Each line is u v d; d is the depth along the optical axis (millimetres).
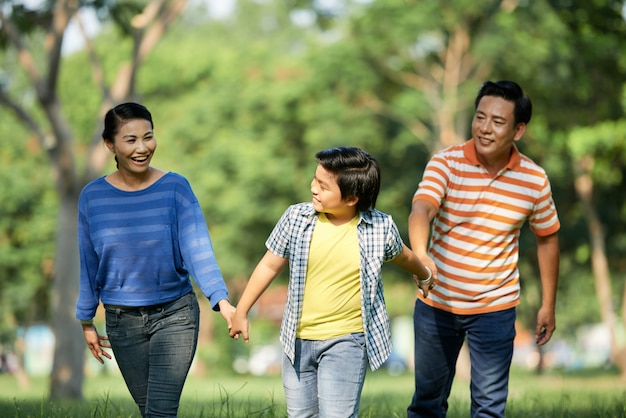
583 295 47344
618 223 32594
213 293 5207
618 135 25281
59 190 19344
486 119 6070
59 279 19641
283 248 5129
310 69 33062
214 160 33281
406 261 5312
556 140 27984
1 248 34625
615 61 25875
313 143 32875
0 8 17672
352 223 5105
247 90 34594
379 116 33531
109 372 39594
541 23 26516
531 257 32719
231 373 40938
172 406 5305
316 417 5191
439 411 6430
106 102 18750
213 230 33656
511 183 6164
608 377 28797
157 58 39219
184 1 18609
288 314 5145
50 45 18094
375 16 29719
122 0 17828
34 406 8047
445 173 6152
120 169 5387
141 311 5316
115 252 5309
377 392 12242
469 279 6152
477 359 6180
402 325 53781
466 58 30391
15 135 38094
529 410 8609
